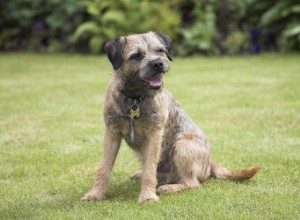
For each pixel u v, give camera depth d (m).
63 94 9.35
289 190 4.75
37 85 10.23
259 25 14.09
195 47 13.74
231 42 13.88
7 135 6.83
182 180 4.93
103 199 4.67
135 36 4.86
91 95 9.24
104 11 14.62
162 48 4.90
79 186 5.04
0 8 15.30
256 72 10.94
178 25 14.13
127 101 4.64
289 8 13.43
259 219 4.05
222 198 4.54
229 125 7.13
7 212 4.30
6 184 5.09
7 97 9.12
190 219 4.08
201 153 5.00
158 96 4.69
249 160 5.69
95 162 5.77
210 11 14.02
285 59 12.44
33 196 4.74
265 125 7.08
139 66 4.62
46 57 14.03
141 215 4.17
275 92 8.98
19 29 15.55
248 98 8.63
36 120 7.56
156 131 4.70
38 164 5.69
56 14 14.88
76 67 12.34
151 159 4.70
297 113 7.54
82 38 14.80
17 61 13.38
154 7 14.05
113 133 4.75
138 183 5.17
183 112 5.19
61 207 4.42
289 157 5.70
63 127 7.17
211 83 10.01
